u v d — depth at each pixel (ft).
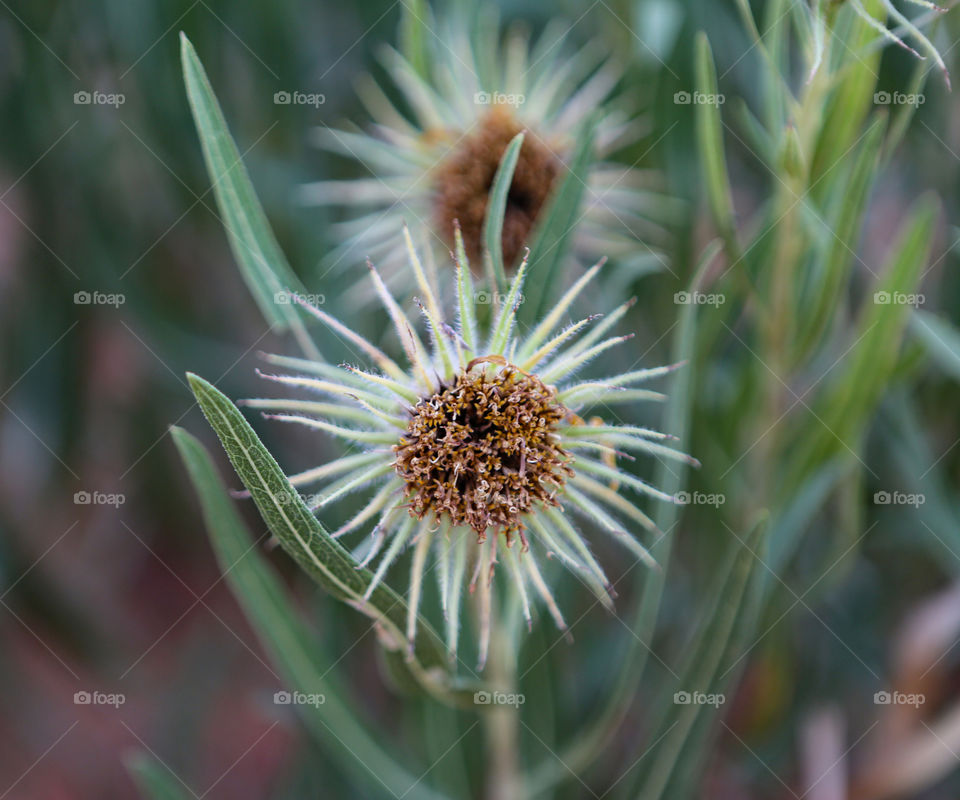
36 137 1.69
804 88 1.37
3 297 1.84
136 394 1.90
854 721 1.69
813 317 1.41
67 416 1.87
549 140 1.46
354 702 1.43
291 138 1.65
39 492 1.93
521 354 1.26
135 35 1.62
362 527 1.46
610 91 1.56
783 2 1.36
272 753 1.95
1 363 1.85
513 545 1.25
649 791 1.42
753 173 1.70
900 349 1.50
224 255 1.79
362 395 1.24
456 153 1.43
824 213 1.39
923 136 1.59
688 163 1.53
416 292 1.43
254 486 1.22
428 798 1.46
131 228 1.77
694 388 1.48
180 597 2.03
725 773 1.66
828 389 1.48
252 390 1.85
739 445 1.50
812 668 1.66
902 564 1.66
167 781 1.42
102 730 1.93
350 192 1.51
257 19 1.62
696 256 1.54
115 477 2.01
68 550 1.95
